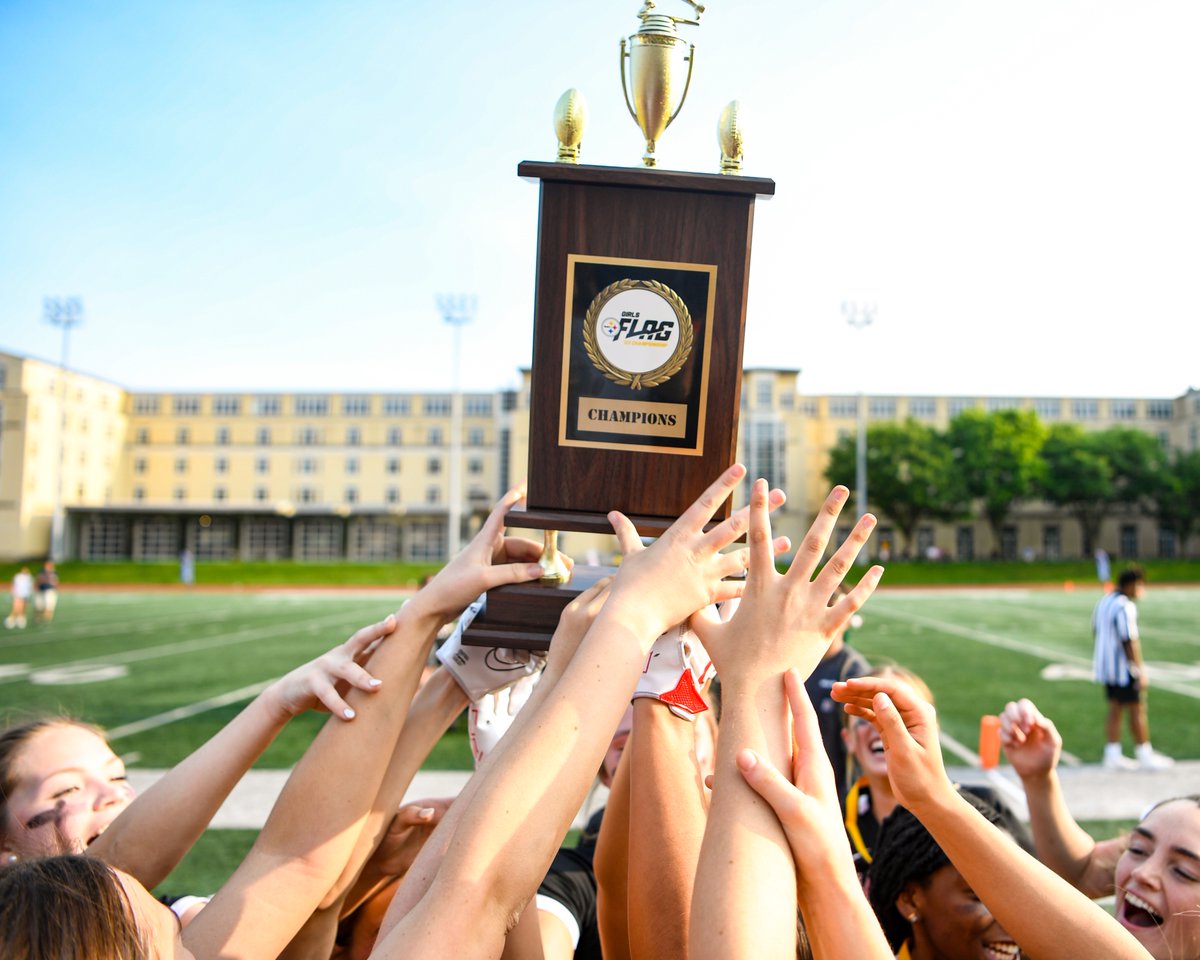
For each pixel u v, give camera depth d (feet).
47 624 76.69
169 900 6.61
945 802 4.07
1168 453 219.82
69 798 5.69
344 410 231.50
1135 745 26.03
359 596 122.93
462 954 3.21
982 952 5.84
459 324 142.61
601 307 5.25
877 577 3.92
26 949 3.21
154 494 231.91
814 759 3.64
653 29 5.28
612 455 5.32
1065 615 79.87
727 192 5.16
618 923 5.06
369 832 4.92
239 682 40.93
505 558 5.84
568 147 5.25
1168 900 5.40
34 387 200.03
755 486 3.96
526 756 3.51
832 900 3.36
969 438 192.03
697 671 4.52
